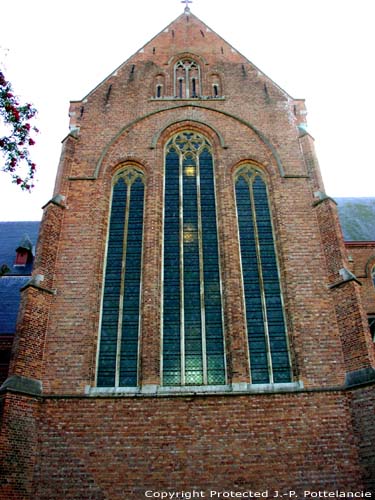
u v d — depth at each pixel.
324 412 15.93
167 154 22.95
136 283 19.27
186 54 26.69
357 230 31.16
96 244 19.81
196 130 23.56
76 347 17.31
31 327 17.14
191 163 22.69
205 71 25.95
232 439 15.46
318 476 14.85
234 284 18.81
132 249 20.19
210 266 19.70
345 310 17.78
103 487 14.69
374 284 26.83
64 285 18.70
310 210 20.81
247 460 15.11
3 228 34.50
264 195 21.81
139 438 15.48
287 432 15.59
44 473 14.88
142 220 20.95
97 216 20.61
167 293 19.03
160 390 16.52
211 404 16.08
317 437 15.48
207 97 24.67
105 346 17.81
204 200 21.52
